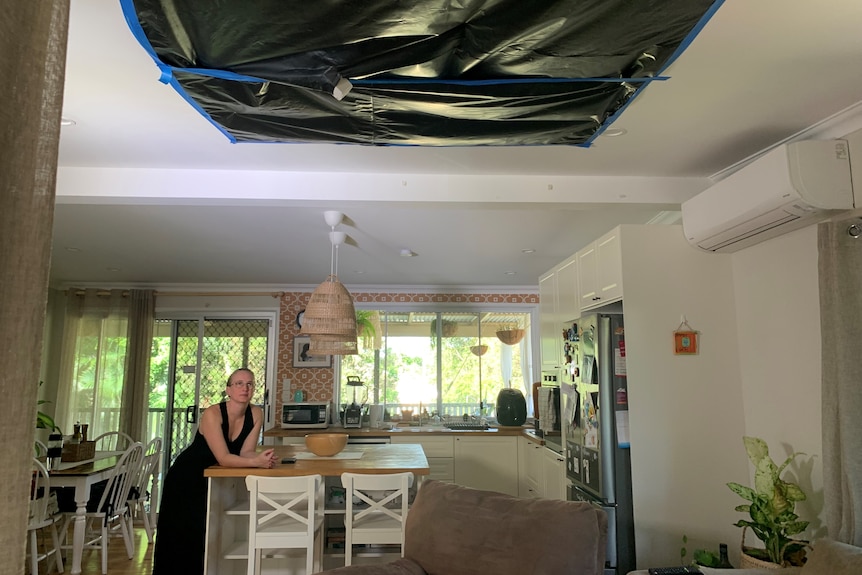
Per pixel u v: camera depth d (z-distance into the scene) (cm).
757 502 249
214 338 667
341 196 308
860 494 220
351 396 665
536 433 524
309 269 576
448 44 172
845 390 227
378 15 156
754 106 231
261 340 671
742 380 310
